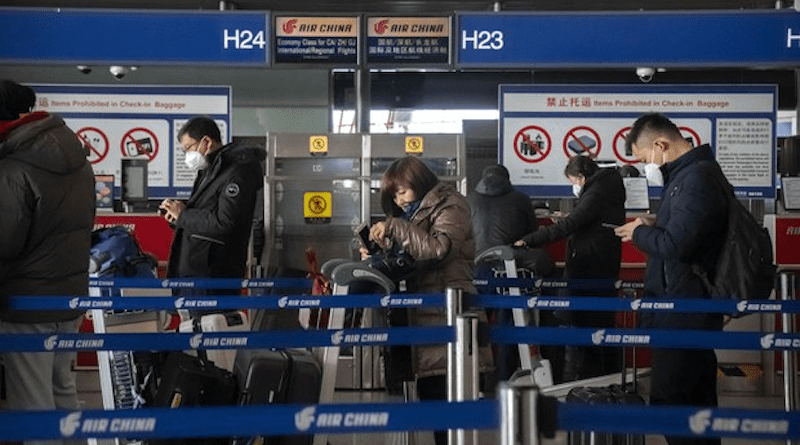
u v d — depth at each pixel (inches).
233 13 303.6
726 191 152.5
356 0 409.4
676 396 154.1
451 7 420.2
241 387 157.3
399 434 185.8
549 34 302.4
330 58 335.3
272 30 319.9
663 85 368.2
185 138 213.5
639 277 315.0
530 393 77.4
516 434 77.2
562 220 260.4
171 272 211.9
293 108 434.9
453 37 313.7
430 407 80.5
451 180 317.4
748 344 138.0
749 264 150.9
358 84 426.0
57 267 150.2
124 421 78.6
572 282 238.2
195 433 79.3
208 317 177.9
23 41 299.0
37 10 299.3
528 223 284.8
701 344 137.5
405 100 436.5
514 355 262.2
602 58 302.0
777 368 307.7
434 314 161.9
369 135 315.9
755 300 152.5
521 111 369.7
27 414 77.4
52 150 147.0
